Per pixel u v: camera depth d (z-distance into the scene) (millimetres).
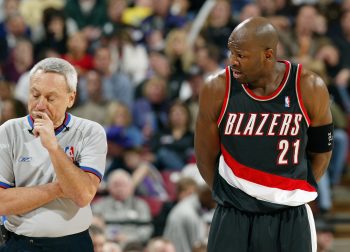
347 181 23156
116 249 15312
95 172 8539
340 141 21719
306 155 9359
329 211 21500
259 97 8906
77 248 8688
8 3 28906
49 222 8555
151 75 25469
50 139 8086
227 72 9039
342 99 23203
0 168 8617
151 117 23406
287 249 9148
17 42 25719
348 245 21703
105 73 24312
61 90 8328
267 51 8695
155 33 27000
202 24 26141
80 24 28469
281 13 26312
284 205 9086
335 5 26062
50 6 27016
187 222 17875
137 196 19844
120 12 27875
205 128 9211
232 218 9234
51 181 8578
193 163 21172
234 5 28203
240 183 9070
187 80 24641
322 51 24344
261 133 8945
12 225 8695
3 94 23297
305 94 8891
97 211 18547
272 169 9000
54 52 25328
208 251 9445
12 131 8656
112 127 20672
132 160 20281
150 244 16391
